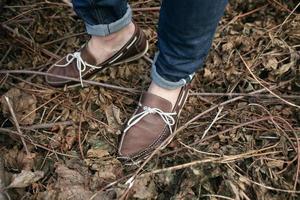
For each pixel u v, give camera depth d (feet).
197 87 5.70
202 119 5.39
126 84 5.72
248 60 5.90
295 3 6.53
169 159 5.01
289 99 5.56
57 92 5.59
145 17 6.43
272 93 5.43
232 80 5.71
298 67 5.76
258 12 6.48
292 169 4.98
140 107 5.11
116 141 5.20
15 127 5.21
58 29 6.24
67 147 5.15
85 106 5.48
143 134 5.01
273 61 5.83
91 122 5.32
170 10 4.17
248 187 4.83
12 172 4.93
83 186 4.81
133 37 5.56
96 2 4.75
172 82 4.90
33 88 5.62
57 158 5.06
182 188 4.75
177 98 5.13
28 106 5.45
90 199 4.63
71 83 5.61
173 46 4.52
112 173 4.92
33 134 5.25
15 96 5.48
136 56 5.83
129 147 5.00
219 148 5.11
